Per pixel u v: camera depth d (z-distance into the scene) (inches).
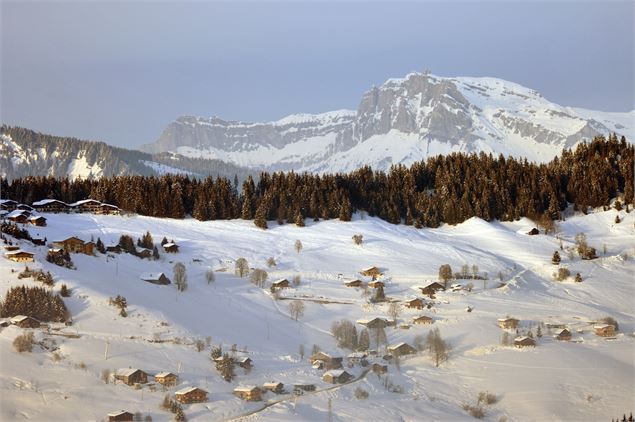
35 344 5954.7
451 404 5777.6
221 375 6008.9
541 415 5570.9
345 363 6545.3
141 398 5388.8
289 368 6378.0
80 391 5344.5
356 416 5383.9
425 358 6697.8
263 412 5374.0
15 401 5068.9
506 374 6318.9
